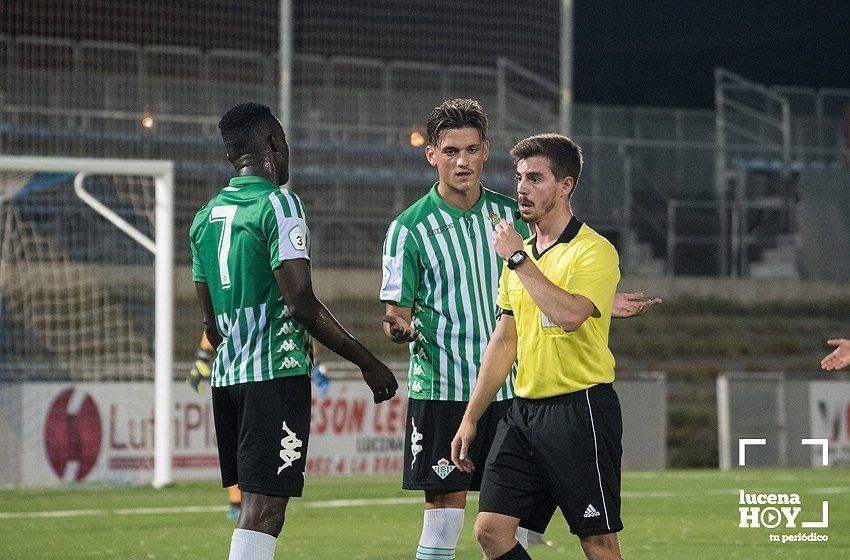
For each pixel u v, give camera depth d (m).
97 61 67.62
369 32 74.38
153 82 68.12
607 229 77.50
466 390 17.28
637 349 71.12
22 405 42.53
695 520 32.31
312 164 68.19
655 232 79.62
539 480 14.26
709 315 76.06
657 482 45.22
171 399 42.22
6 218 56.25
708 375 70.31
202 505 36.03
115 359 55.94
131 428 43.88
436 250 17.56
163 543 27.44
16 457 42.25
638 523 31.61
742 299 77.88
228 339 14.68
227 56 70.00
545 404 14.05
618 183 78.88
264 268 14.39
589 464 13.81
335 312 63.03
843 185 82.44
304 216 14.41
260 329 14.45
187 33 73.81
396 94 72.25
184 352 58.75
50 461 42.62
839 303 79.81
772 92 84.31
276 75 70.81
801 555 25.50
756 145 83.81
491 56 75.50
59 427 42.88
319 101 70.94
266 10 75.31
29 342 55.00
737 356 73.06
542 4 73.69
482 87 73.62
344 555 25.30
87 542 27.61
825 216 81.88
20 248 57.41
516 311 14.41
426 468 17.33
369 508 35.12
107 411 43.56
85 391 43.38
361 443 47.16
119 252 60.19
